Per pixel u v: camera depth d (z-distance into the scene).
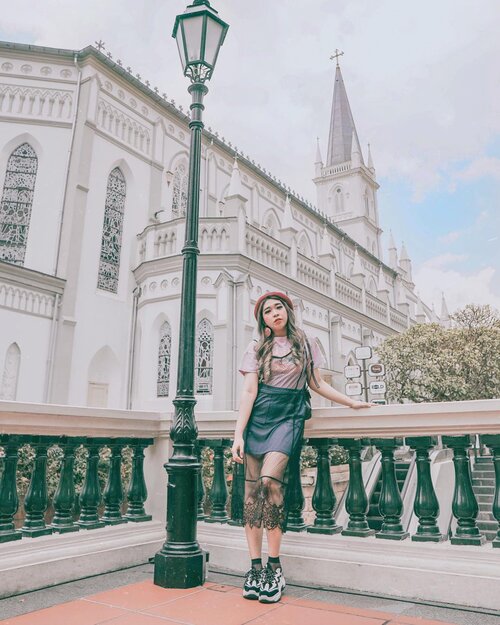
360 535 3.56
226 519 4.32
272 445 3.10
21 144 17.17
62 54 17.61
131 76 18.84
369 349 17.17
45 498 3.70
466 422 3.19
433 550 3.19
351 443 3.73
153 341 16.28
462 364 18.56
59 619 2.69
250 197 26.34
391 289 41.34
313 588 3.37
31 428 3.55
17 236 16.41
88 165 16.95
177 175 21.48
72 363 15.41
